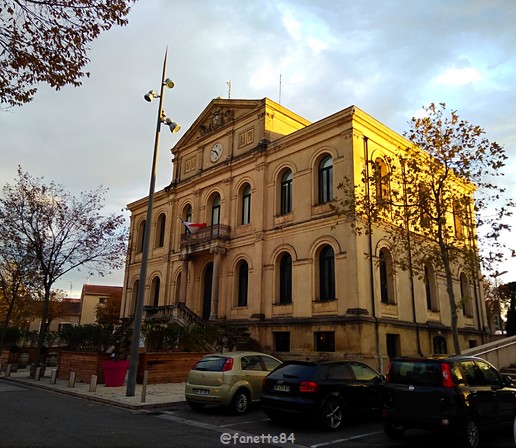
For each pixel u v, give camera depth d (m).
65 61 7.70
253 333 24.45
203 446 8.26
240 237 27.56
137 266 38.72
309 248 23.08
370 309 20.59
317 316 21.77
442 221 16.42
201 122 34.09
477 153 16.02
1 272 27.28
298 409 9.82
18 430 9.30
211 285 29.88
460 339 26.38
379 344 20.05
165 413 11.98
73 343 22.03
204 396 11.86
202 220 31.53
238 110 30.78
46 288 21.09
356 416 11.08
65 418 10.91
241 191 28.95
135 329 14.92
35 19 7.28
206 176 31.70
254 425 10.49
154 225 37.41
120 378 17.11
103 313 52.78
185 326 23.36
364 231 21.31
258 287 25.19
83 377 18.97
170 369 18.56
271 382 10.59
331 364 10.77
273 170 26.59
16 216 20.98
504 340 18.02
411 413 8.83
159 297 34.28
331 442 8.94
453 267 27.31
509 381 10.18
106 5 7.49
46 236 21.31
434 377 8.82
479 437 8.99
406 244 18.14
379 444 8.84
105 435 9.02
